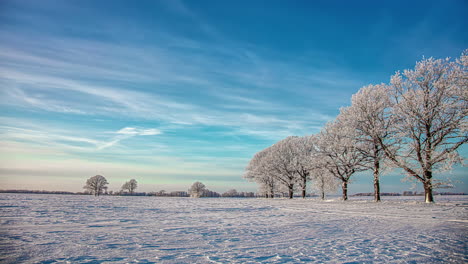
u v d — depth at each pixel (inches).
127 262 238.5
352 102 1406.3
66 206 969.5
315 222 546.6
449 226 465.4
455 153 1020.5
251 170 2748.5
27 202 1193.4
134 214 715.4
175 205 1187.3
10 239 343.6
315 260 248.4
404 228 447.8
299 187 2208.4
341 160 1514.5
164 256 261.3
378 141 1267.2
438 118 1099.9
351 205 1087.6
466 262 241.4
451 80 1085.8
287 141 2288.4
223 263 236.1
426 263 238.5
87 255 263.0
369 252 279.4
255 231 426.3
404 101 1178.0
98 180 3417.8
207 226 486.9
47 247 297.9
